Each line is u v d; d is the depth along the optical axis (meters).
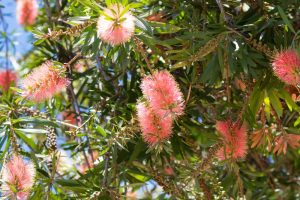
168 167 1.72
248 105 1.51
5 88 1.80
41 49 1.86
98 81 1.77
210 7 1.63
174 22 1.62
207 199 1.59
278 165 1.99
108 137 1.56
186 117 1.67
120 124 1.58
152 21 1.53
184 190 1.61
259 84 1.51
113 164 1.57
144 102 1.42
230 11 1.67
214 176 1.64
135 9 1.56
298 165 2.05
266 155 1.76
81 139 1.65
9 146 1.50
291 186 2.07
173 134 1.65
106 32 1.38
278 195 2.04
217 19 1.60
